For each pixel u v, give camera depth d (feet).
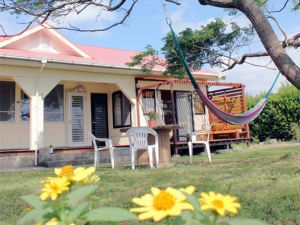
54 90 40.27
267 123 53.36
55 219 2.57
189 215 2.40
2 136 36.17
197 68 26.12
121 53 51.93
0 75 33.32
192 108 45.80
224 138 45.91
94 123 43.09
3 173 25.30
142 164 26.89
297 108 50.75
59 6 18.56
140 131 24.84
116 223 2.63
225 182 14.88
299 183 13.42
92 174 3.01
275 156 27.02
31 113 34.12
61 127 40.37
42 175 22.13
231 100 46.44
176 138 41.29
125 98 42.80
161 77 43.60
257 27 15.52
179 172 19.88
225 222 2.35
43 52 38.93
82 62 36.04
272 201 10.84
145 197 2.40
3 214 10.92
